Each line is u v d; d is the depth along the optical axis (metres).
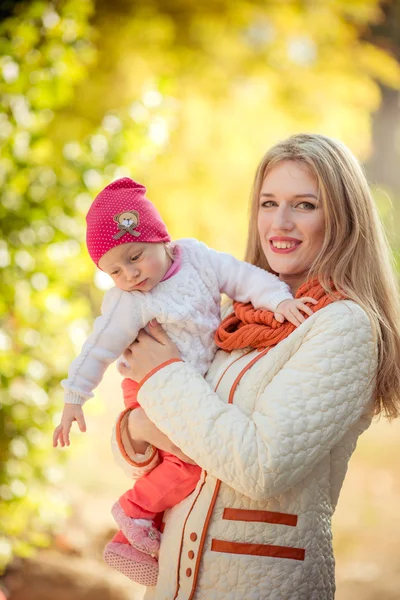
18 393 4.40
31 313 4.42
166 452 2.55
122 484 6.91
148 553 2.61
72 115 7.16
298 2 8.59
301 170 2.55
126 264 2.52
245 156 7.96
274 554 2.36
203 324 2.57
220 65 8.24
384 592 5.17
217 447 2.26
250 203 2.83
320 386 2.29
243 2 8.48
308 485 2.41
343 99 8.32
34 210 4.30
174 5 8.46
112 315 2.53
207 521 2.40
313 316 2.40
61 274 4.44
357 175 2.59
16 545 4.51
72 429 4.74
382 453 8.11
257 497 2.25
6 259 4.20
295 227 2.55
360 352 2.36
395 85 8.92
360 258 2.53
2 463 4.37
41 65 4.39
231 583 2.36
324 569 2.45
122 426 2.57
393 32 12.00
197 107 7.84
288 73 8.34
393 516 6.52
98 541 5.65
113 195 2.58
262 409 2.31
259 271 2.68
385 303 2.59
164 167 7.78
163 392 2.36
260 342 2.48
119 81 7.69
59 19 4.52
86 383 2.51
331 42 8.69
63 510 4.70
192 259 2.67
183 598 2.41
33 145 4.27
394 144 13.23
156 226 2.56
